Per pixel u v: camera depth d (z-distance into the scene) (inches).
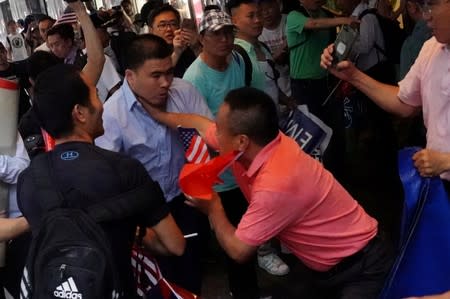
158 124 98.2
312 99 178.1
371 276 83.9
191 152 92.6
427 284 76.4
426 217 76.5
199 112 106.4
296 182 77.8
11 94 89.7
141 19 199.2
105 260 60.8
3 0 431.2
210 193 79.8
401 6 183.5
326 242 83.0
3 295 93.0
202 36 115.8
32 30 282.2
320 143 107.4
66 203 63.0
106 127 94.9
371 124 192.9
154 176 100.2
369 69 185.0
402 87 93.7
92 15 171.0
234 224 117.0
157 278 77.7
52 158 66.5
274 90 139.9
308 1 178.5
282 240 87.7
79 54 176.4
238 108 77.8
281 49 186.5
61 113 66.6
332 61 95.7
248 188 85.7
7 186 90.2
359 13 191.3
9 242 90.1
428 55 87.0
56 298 60.4
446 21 76.0
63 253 60.9
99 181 63.7
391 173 192.9
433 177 76.2
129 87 96.4
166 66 93.7
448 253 75.7
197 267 108.2
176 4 261.0
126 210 63.7
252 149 79.1
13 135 90.7
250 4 133.3
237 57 122.6
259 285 137.6
